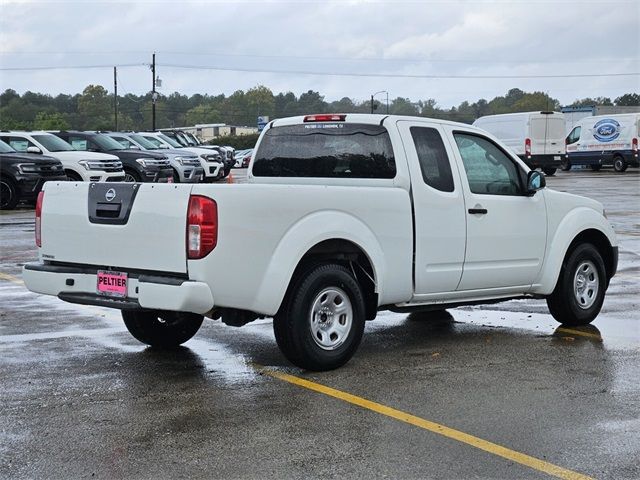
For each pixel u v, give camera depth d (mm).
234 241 5910
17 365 6758
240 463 4641
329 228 6395
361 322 6727
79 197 6473
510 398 5848
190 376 6441
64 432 5137
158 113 122125
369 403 5723
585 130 40469
